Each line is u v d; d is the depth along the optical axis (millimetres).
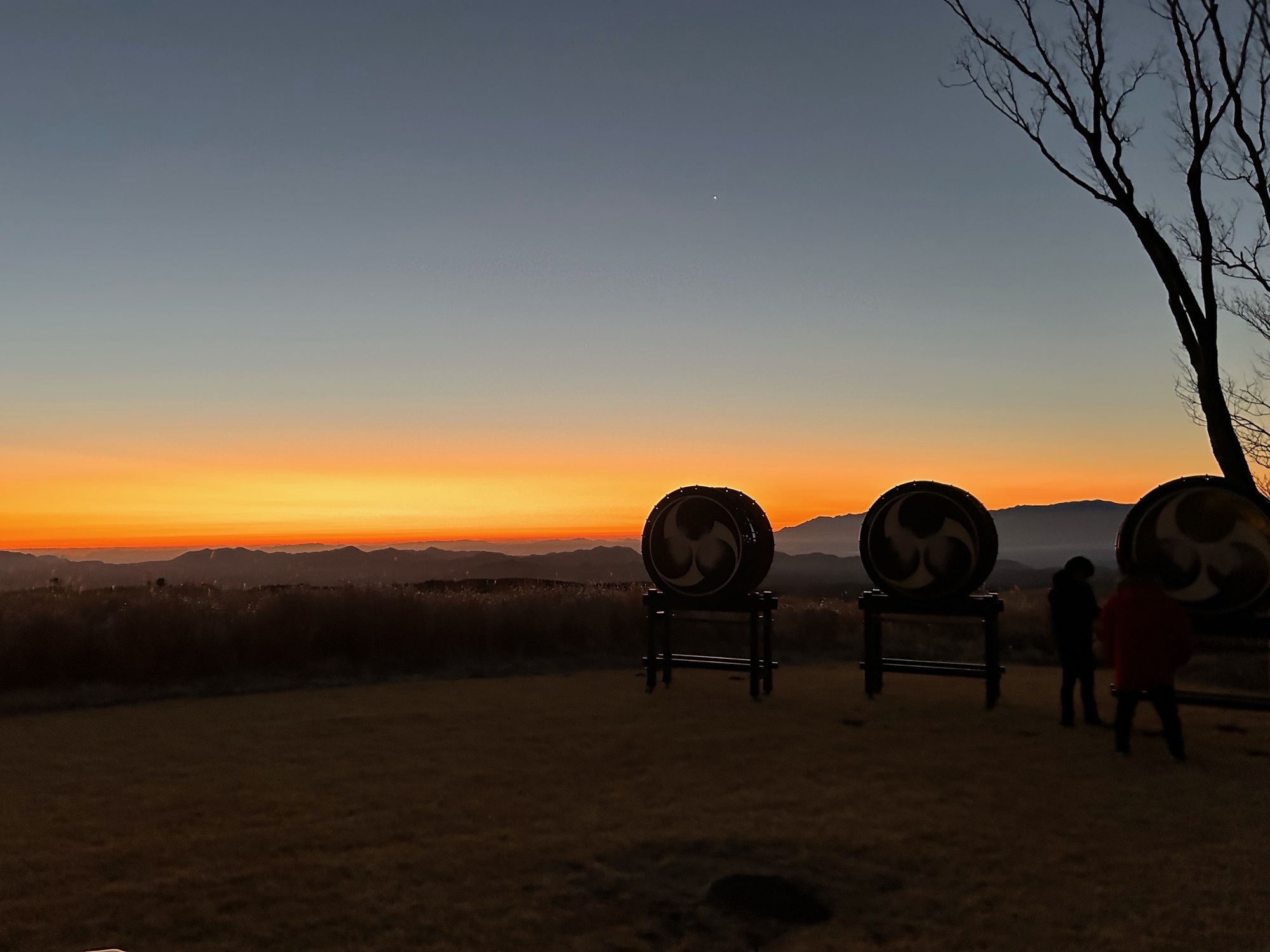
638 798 8758
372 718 12836
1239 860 7098
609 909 6203
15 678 15086
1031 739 11539
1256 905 6238
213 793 8984
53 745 11234
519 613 19938
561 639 20125
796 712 13375
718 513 15094
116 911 6223
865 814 8258
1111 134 18984
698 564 15156
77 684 15305
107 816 8266
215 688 15523
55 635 15711
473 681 16562
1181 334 18469
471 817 8188
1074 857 7172
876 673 14906
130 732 12023
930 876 6766
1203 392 18219
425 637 18516
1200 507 12859
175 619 16844
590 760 10289
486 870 6898
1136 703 10688
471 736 11633
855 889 6531
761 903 6277
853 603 26547
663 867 6945
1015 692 15430
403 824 7984
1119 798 8828
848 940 5723
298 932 5887
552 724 12383
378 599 19000
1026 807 8500
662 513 15555
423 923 6000
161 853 7309
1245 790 9133
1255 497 12648
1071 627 12391
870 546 14930
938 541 14438
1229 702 12289
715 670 17875
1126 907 6219
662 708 13703
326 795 8922
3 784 9383
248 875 6840
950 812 8305
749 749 10875
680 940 5762
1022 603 24844
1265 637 12422
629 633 20875
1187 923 5965
